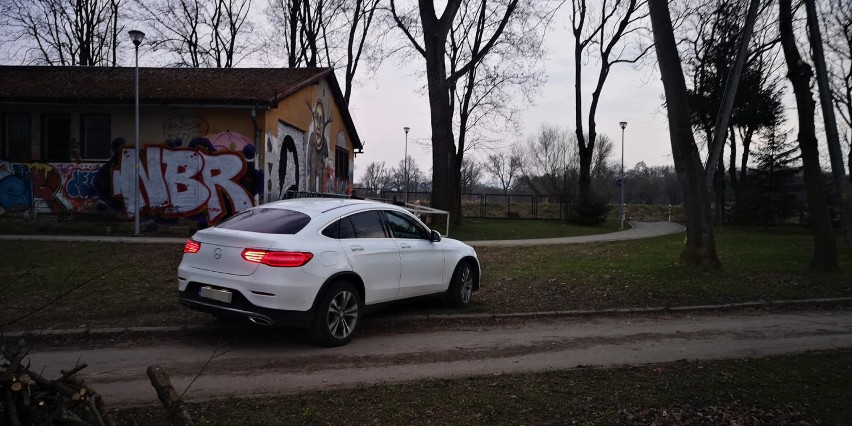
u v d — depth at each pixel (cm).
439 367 578
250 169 1734
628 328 782
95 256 1277
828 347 686
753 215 2838
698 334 750
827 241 1230
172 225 1748
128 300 867
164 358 593
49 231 1731
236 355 609
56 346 638
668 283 1089
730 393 498
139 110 1747
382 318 792
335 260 645
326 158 2441
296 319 609
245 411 436
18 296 880
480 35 2989
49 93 1697
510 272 1257
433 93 2286
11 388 317
